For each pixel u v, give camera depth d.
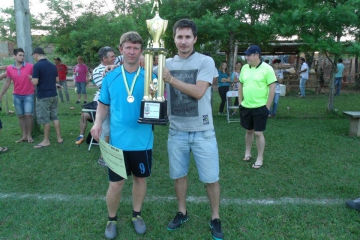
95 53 16.62
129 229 2.98
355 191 3.77
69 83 18.36
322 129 7.05
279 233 2.93
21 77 5.70
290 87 15.45
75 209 3.33
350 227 2.97
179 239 2.84
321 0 7.40
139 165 2.72
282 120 8.16
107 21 9.47
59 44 12.00
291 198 3.62
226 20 7.75
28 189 3.86
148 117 2.46
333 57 9.45
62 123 7.69
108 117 4.00
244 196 3.67
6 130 6.88
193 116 2.71
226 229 2.99
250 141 4.86
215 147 2.80
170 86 2.73
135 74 2.61
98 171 4.46
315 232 2.93
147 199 3.58
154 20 2.48
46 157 5.04
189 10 8.34
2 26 12.47
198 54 2.65
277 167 4.62
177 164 2.86
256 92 4.44
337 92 14.08
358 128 6.26
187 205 3.43
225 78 8.74
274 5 8.21
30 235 2.87
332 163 4.76
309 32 6.93
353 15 6.28
